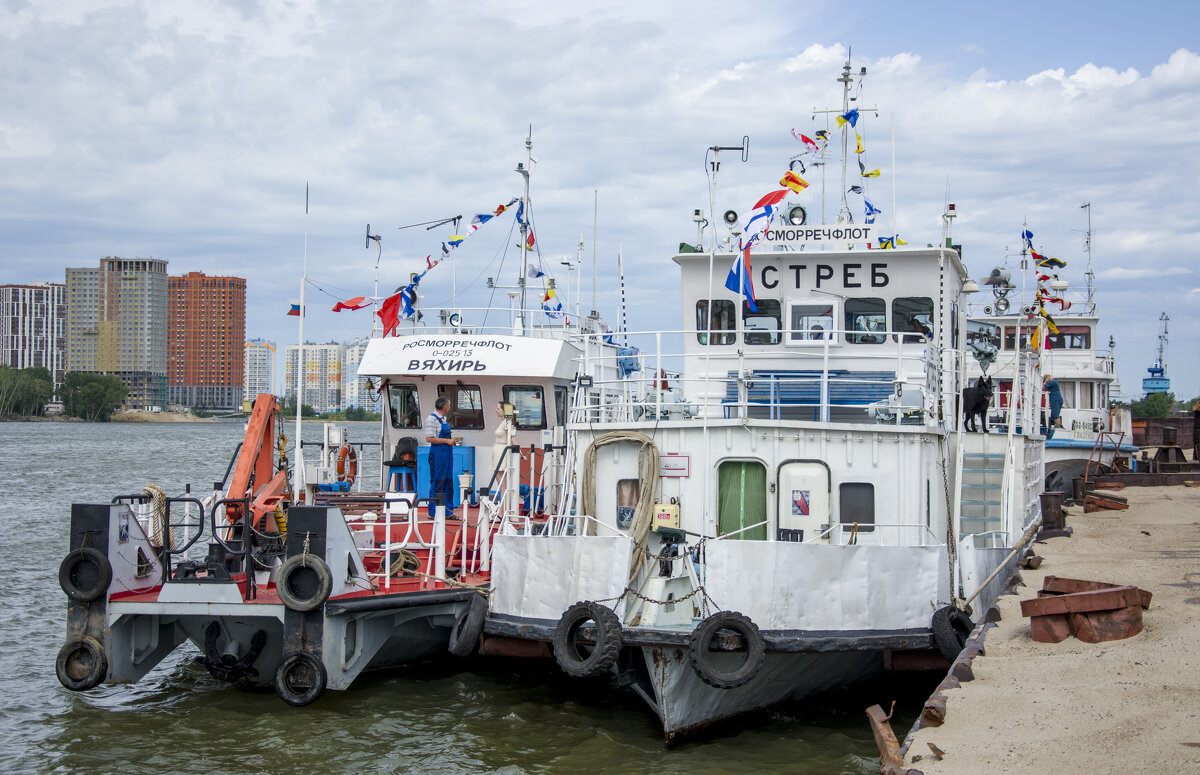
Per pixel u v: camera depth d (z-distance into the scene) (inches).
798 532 583.2
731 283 626.5
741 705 534.0
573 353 887.7
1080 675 365.7
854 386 674.2
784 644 504.4
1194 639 392.5
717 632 493.4
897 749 308.2
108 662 551.8
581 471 634.2
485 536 658.8
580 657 522.3
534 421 830.5
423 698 597.3
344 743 523.2
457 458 800.3
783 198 634.2
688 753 505.0
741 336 616.7
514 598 561.9
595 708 579.5
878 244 711.1
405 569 629.6
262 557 600.1
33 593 898.7
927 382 619.5
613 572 527.2
